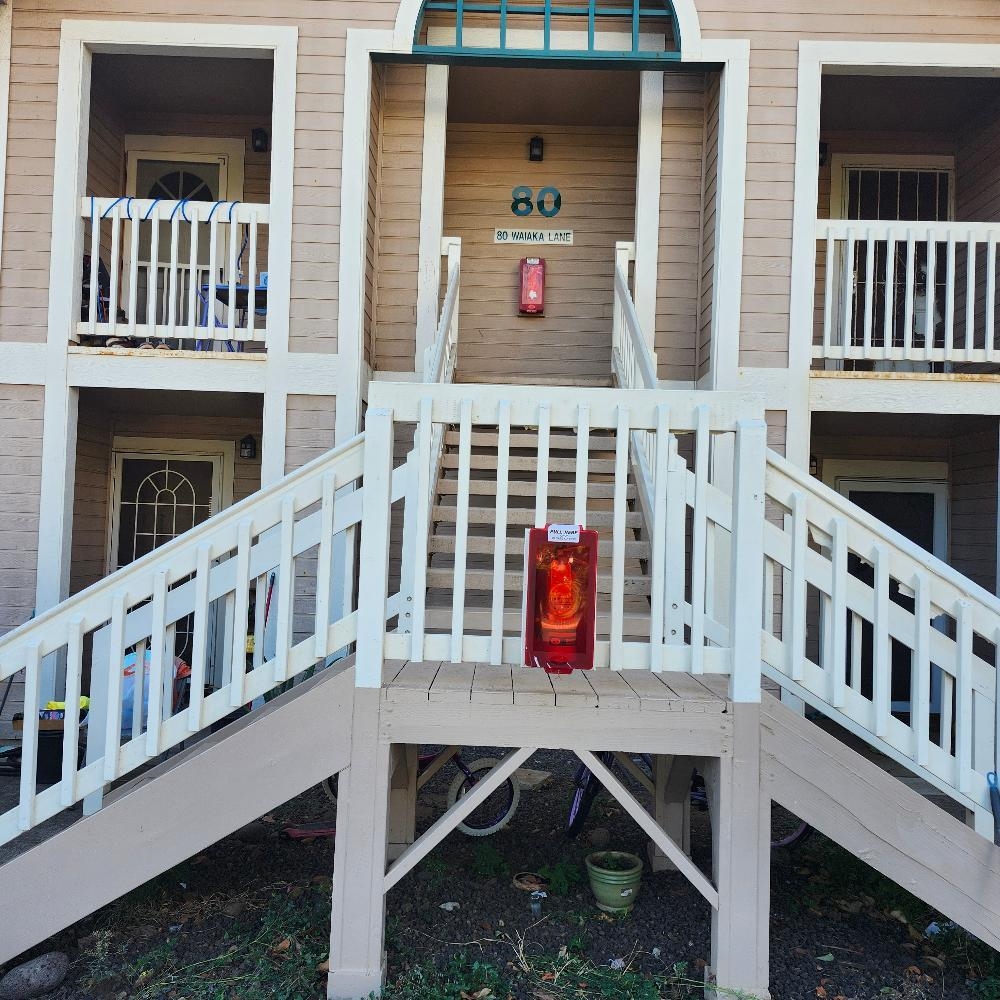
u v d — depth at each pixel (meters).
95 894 2.86
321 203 5.54
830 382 5.49
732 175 5.50
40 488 5.49
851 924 3.40
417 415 2.89
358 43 5.53
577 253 7.05
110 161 6.79
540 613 2.76
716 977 2.81
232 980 2.87
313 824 4.16
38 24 5.52
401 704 2.86
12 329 5.52
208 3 5.52
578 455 2.87
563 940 3.17
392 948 3.07
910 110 6.55
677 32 5.52
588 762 2.86
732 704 2.85
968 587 2.92
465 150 7.08
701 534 2.86
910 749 2.93
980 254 6.30
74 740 2.91
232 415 7.05
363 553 2.86
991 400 5.43
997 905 2.88
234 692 2.89
